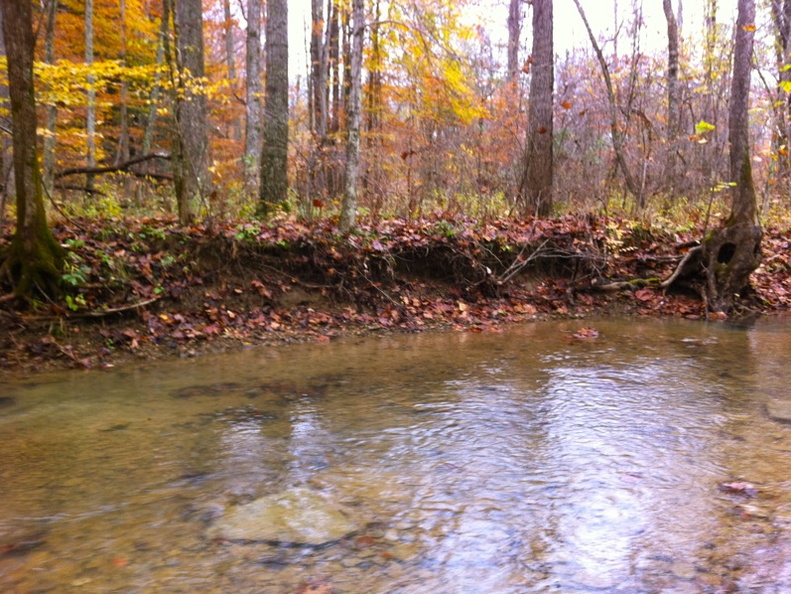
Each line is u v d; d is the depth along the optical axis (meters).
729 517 3.17
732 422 4.68
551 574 2.70
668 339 8.09
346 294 9.23
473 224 11.04
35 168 7.32
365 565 2.78
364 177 13.13
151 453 4.17
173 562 2.80
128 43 20.14
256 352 7.43
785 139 15.38
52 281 7.31
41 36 15.13
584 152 16.94
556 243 11.17
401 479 3.72
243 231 9.00
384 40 15.60
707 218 10.86
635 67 15.96
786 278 11.49
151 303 7.84
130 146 23.02
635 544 2.94
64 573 2.72
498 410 5.07
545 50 13.34
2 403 5.36
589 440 4.34
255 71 15.38
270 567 2.76
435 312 9.49
